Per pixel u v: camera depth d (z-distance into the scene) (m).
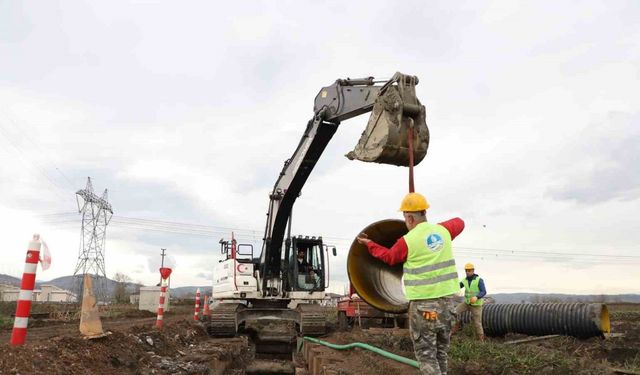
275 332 18.38
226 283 16.22
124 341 8.60
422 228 4.88
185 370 8.68
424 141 7.76
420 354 4.75
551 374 6.88
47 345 6.42
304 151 12.95
